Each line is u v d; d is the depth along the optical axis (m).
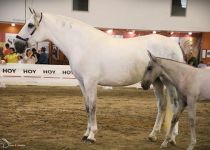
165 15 21.78
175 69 5.38
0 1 19.91
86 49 5.77
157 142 6.18
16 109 9.16
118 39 5.99
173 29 21.91
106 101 11.01
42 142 5.98
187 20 21.92
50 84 14.38
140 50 5.86
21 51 6.15
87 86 5.75
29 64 14.16
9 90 12.70
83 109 9.38
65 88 13.76
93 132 5.93
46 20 6.00
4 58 14.84
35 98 11.06
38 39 6.05
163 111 6.10
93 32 5.91
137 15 21.62
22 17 20.33
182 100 5.49
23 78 14.20
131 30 21.70
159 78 5.95
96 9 21.34
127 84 5.98
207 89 5.20
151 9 21.66
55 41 6.06
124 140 6.28
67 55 6.03
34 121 7.74
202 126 7.79
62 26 5.96
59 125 7.39
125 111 9.31
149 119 8.31
